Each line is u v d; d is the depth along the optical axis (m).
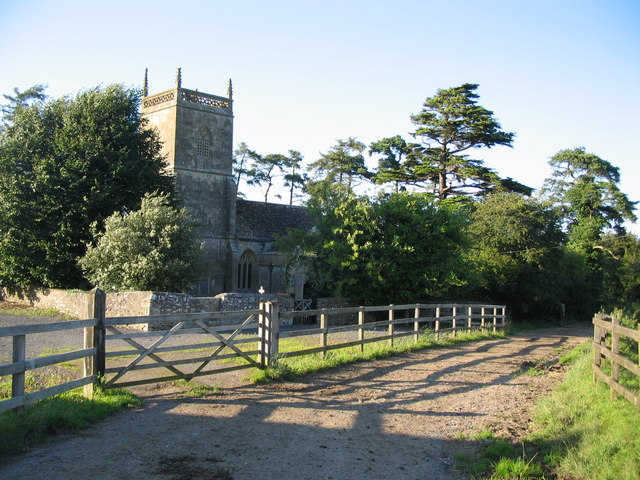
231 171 41.47
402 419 9.04
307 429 8.16
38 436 7.02
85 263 25.19
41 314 24.12
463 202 42.59
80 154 28.95
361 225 27.98
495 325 24.34
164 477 6.09
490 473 6.78
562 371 14.00
